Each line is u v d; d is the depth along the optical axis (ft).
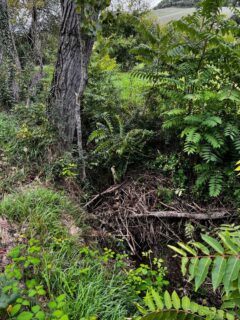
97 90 15.34
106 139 12.56
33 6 18.13
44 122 12.64
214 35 9.77
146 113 13.75
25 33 19.85
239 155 9.73
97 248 9.16
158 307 3.76
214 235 9.06
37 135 12.20
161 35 13.42
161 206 10.68
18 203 9.01
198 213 9.93
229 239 3.31
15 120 14.01
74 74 12.56
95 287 6.69
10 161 11.82
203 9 10.25
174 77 11.52
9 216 8.51
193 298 8.47
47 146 12.33
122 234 10.28
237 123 9.98
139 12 19.49
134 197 11.19
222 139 9.43
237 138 9.51
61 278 6.56
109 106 14.51
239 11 10.66
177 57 11.87
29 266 6.85
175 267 9.29
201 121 9.70
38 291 5.64
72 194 11.37
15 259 6.32
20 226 8.25
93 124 14.15
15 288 5.50
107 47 17.62
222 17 10.80
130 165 12.30
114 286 7.33
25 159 11.96
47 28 20.53
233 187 9.66
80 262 7.55
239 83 10.51
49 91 13.32
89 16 9.64
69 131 13.08
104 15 10.52
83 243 8.87
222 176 9.73
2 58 17.92
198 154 10.59
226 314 3.88
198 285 3.10
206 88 11.16
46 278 6.34
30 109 13.64
